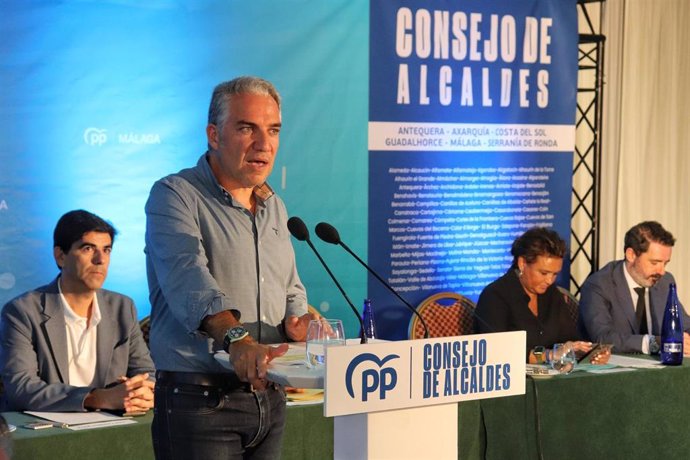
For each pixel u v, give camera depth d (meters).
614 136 7.27
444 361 2.34
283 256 2.89
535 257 5.21
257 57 5.48
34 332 3.89
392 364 2.26
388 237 6.00
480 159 6.31
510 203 6.45
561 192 6.64
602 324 5.50
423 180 6.10
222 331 2.46
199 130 5.33
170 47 5.21
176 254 2.61
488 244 6.39
